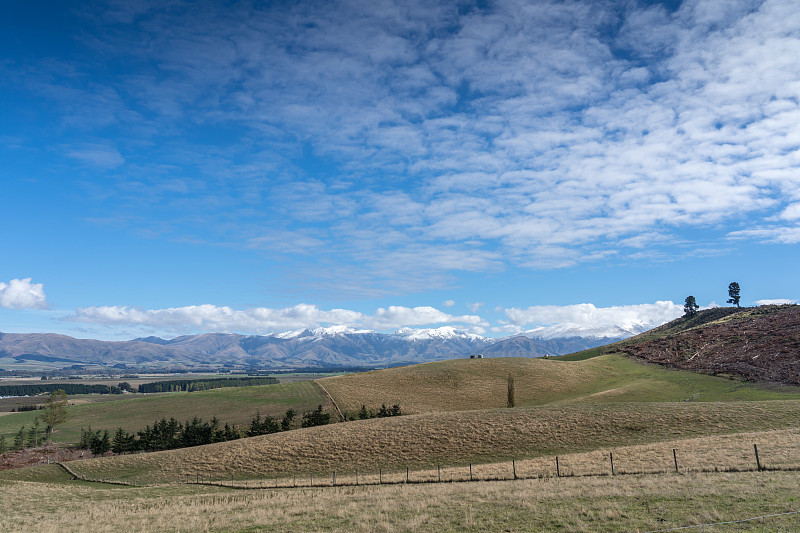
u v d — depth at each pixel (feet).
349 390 427.33
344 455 193.47
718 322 525.34
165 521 96.17
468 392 396.78
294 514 95.91
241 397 447.83
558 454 171.83
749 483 89.35
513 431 199.62
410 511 89.97
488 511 84.94
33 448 321.73
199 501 124.77
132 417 403.34
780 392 286.87
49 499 137.80
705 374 360.07
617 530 67.31
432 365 498.69
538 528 72.13
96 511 113.91
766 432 151.12
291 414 356.59
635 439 177.47
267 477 179.22
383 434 211.41
